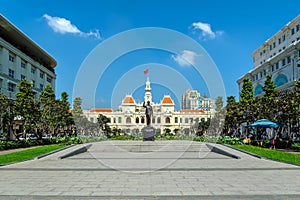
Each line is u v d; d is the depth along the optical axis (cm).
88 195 827
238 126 4266
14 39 4909
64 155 1775
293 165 1439
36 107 3381
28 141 3105
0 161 1551
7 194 836
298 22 4684
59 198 796
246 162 1571
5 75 4347
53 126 3828
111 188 916
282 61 4797
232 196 812
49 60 6388
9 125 3266
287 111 2778
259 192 859
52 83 6600
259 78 5894
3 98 3045
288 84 4319
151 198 798
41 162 1562
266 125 2719
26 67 5184
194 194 837
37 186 943
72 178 1085
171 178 1089
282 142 2652
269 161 1612
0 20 4294
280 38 5450
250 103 3859
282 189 896
